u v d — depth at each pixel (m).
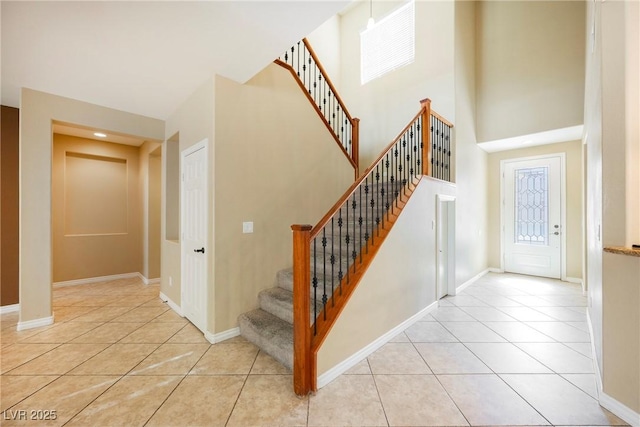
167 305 3.68
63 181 4.66
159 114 3.62
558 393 1.88
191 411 1.71
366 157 5.25
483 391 1.91
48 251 3.02
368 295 2.43
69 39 2.09
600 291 1.88
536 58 4.33
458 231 4.25
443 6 4.24
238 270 2.77
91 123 3.25
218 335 2.61
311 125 3.55
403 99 4.73
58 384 1.97
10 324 3.03
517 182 5.38
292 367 2.15
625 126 1.69
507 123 4.60
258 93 2.96
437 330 2.90
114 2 1.71
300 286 1.87
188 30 2.01
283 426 1.59
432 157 3.67
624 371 1.65
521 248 5.36
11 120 3.44
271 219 3.06
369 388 1.94
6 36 2.04
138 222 5.43
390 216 2.88
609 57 1.75
